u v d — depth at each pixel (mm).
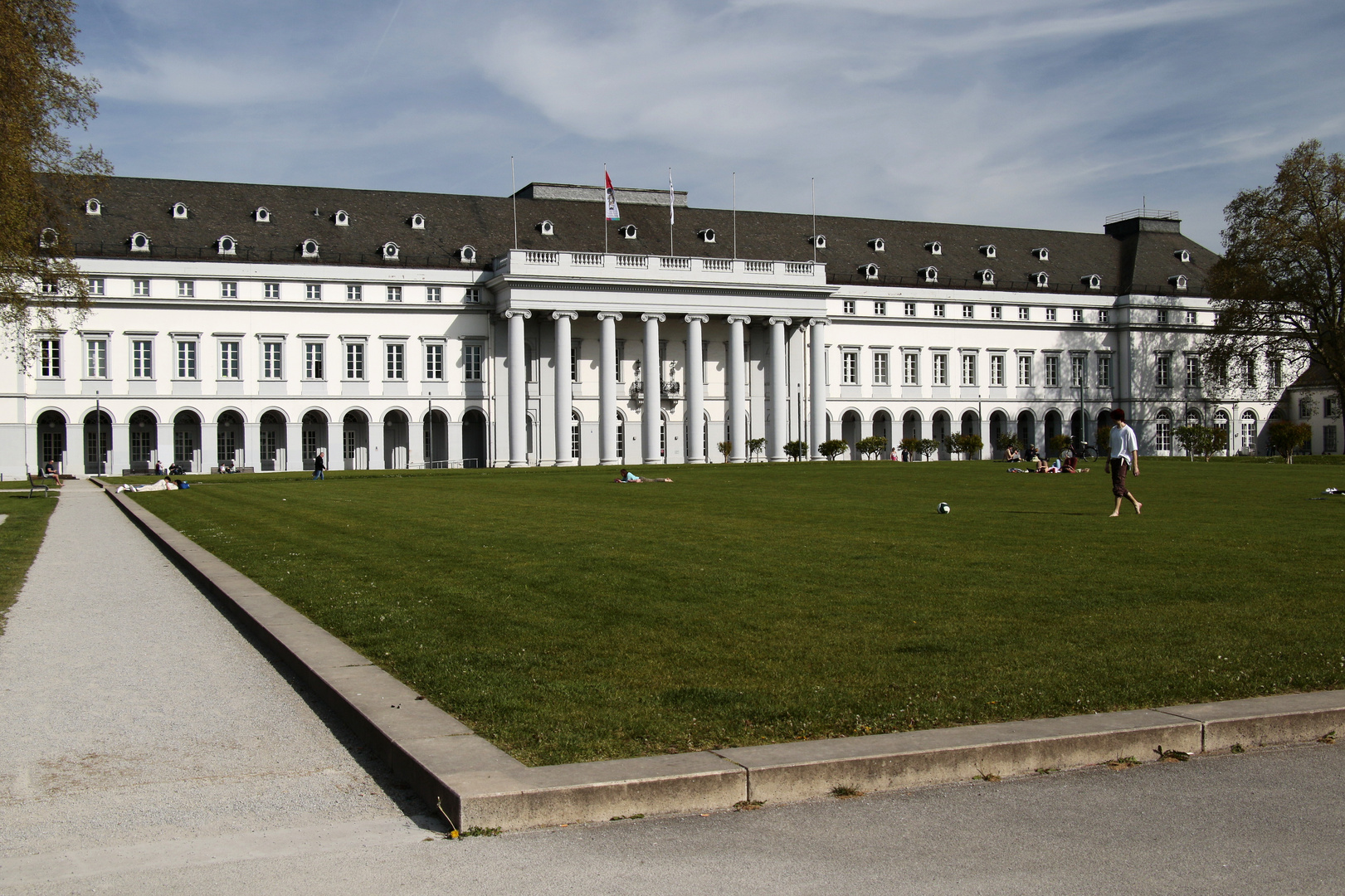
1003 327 111250
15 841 8289
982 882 7504
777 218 107500
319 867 7770
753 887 7418
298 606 17031
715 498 41375
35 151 42094
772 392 96875
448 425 92500
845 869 7688
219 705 12023
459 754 9250
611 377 91500
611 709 10711
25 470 81938
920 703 10836
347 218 92250
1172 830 8398
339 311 90188
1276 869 7742
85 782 9586
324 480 63875
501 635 14289
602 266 91000
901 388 107688
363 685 11656
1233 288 93375
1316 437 123500
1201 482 51438
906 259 109625
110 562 25344
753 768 8875
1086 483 51125
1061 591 17328
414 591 18047
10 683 13164
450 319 92688
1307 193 86938
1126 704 10969
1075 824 8500
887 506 36094
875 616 15320
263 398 88250
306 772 9711
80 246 82875
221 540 27406
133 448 86938
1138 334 114625
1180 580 18391
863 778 9148
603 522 30172
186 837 8328
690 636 14055
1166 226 120250
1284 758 10078
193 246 86250
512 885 7453
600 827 8414
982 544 23734
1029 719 10359
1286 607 15891
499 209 98125
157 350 85438
